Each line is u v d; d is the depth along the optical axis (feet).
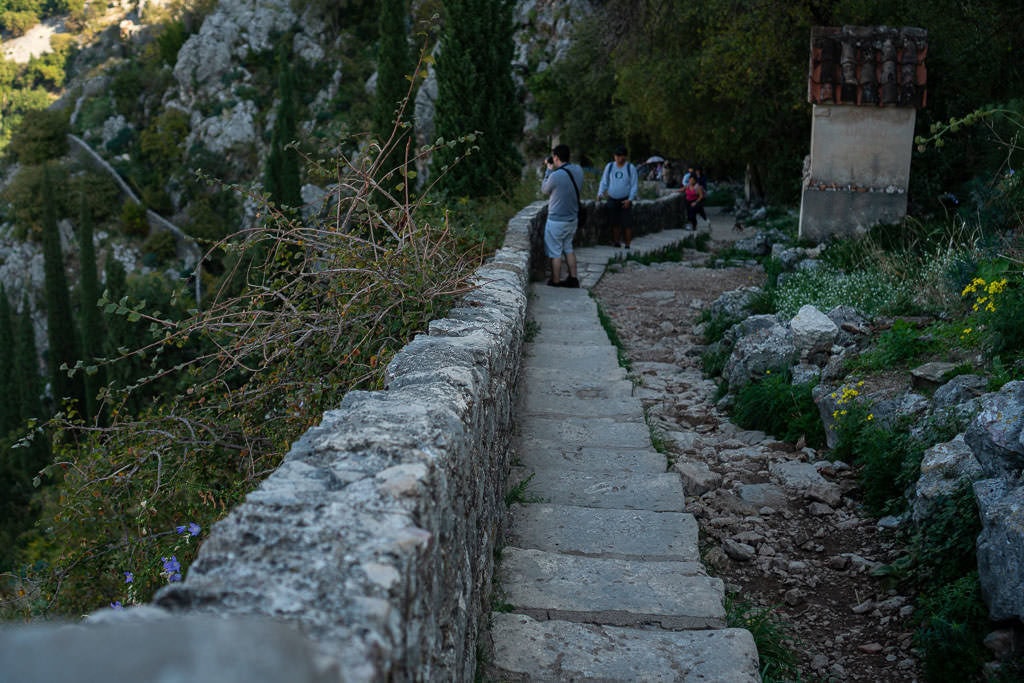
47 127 295.48
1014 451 12.88
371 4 288.51
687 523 14.64
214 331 17.67
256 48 287.07
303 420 15.83
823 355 22.90
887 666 12.32
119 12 517.14
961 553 13.39
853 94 41.52
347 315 16.83
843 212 42.55
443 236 17.97
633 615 11.77
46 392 172.45
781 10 52.19
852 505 16.96
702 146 76.33
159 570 13.92
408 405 8.61
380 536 5.38
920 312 23.82
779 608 14.02
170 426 16.89
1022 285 20.24
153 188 266.16
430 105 171.22
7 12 513.45
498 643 10.73
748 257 51.21
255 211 19.01
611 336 29.37
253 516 5.58
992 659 11.62
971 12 45.47
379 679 4.16
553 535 14.14
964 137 44.39
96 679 2.81
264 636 3.24
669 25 65.41
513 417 18.15
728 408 23.18
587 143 121.70
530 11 154.40
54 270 160.25
